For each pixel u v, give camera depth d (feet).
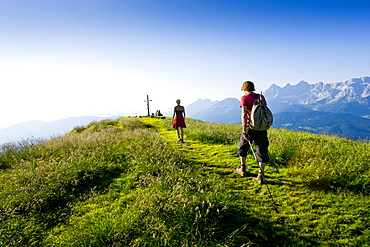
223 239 12.07
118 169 23.47
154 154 26.61
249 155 27.12
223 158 26.68
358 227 12.64
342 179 17.75
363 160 20.65
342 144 29.96
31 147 34.40
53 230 13.83
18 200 16.61
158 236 12.22
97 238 12.14
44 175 20.66
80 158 25.08
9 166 26.81
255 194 17.06
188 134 45.09
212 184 18.52
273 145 27.73
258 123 16.93
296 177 19.25
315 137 36.91
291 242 11.91
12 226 14.01
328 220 13.39
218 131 44.14
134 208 14.84
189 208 13.98
